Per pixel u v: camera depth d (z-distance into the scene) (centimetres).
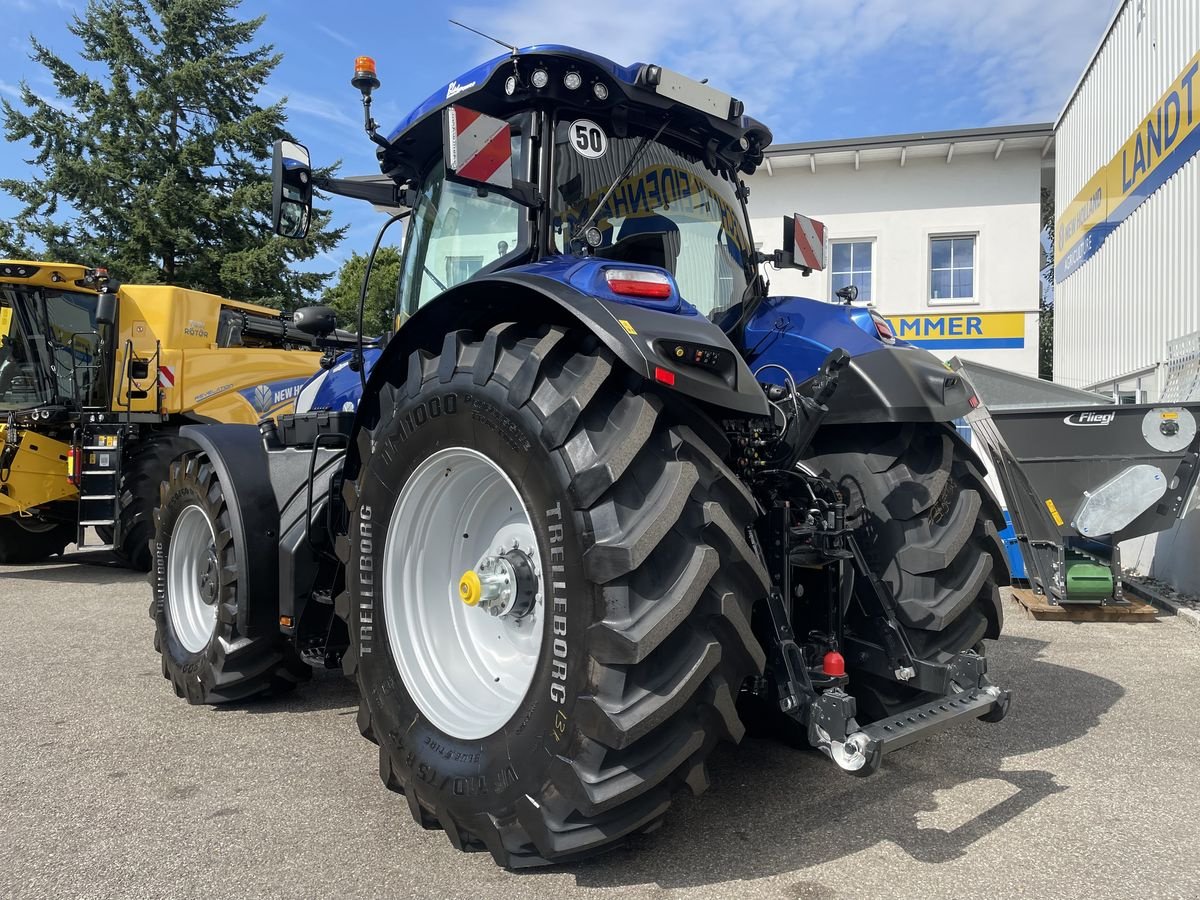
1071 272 1112
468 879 217
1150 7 827
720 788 270
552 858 203
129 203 2230
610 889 210
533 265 247
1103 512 520
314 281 2369
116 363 796
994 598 287
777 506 244
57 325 791
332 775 289
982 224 1260
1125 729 325
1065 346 1146
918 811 253
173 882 218
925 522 272
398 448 254
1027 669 413
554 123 276
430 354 256
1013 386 611
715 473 210
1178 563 599
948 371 282
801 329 304
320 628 342
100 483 735
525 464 215
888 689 274
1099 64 987
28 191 2238
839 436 290
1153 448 510
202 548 389
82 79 2295
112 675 418
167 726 342
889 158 1268
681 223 306
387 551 257
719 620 204
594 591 199
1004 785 272
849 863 221
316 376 427
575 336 223
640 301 224
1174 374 755
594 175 281
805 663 243
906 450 278
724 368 215
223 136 2278
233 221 2250
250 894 212
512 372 221
